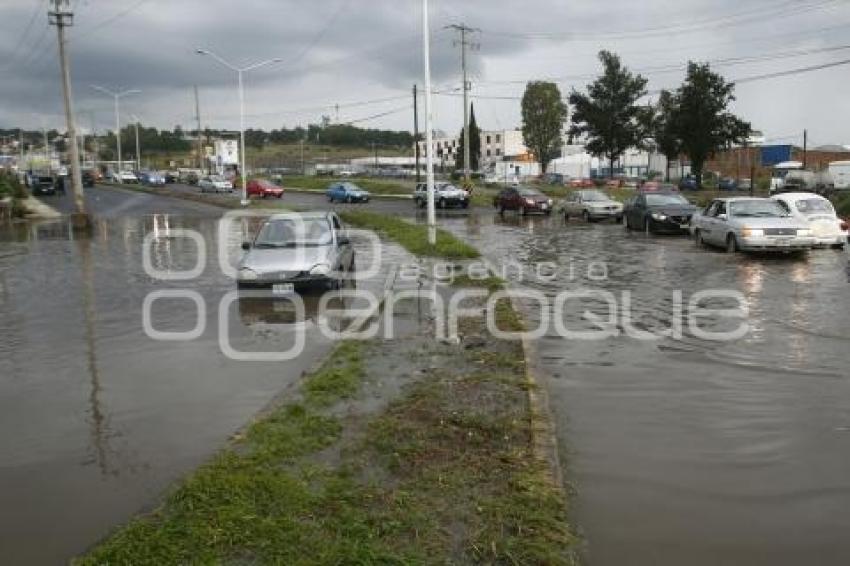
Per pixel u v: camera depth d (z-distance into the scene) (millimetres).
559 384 7887
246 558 4113
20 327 11852
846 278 15195
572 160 108625
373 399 7250
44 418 7191
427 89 22891
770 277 15445
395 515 4609
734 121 58062
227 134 182125
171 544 4270
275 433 6172
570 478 5387
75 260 21719
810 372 8133
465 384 7734
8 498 5371
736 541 4457
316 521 4543
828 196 43781
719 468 5535
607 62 65875
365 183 81250
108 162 154875
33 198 63531
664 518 4758
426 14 23125
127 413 7297
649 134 66875
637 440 6141
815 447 5926
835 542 4434
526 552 4168
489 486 5070
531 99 94875
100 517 5031
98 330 11508
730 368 8375
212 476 5195
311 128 193250
